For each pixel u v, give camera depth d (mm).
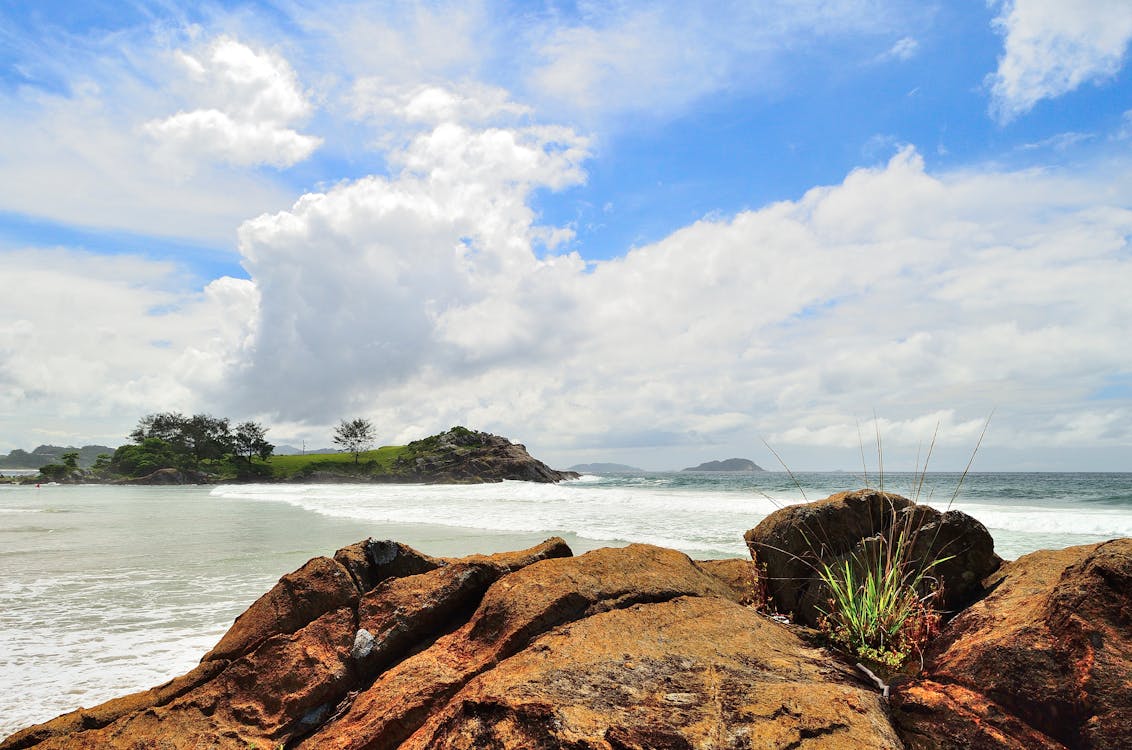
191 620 9672
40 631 9125
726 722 3064
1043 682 3348
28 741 4250
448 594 4883
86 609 10469
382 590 5051
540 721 3086
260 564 14797
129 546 18641
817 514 5406
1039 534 20047
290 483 125312
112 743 4188
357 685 4543
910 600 4480
